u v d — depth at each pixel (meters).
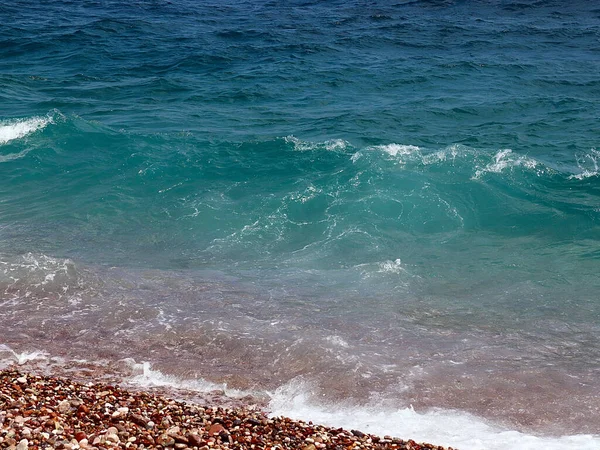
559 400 12.11
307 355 13.34
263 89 33.41
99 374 12.66
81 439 9.40
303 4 57.44
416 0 57.62
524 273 16.84
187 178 22.16
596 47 42.19
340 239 18.48
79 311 14.84
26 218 19.64
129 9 53.81
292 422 11.09
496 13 52.78
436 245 18.33
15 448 8.88
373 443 10.47
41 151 23.75
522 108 30.55
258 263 17.38
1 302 15.06
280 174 22.28
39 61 38.56
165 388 12.33
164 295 15.62
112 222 19.52
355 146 25.17
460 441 10.94
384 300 15.59
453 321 14.75
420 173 21.64
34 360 13.01
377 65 38.06
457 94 32.72
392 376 12.78
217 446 9.77
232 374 12.84
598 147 25.47
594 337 14.12
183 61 38.53
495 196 20.56
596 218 19.25
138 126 27.56
